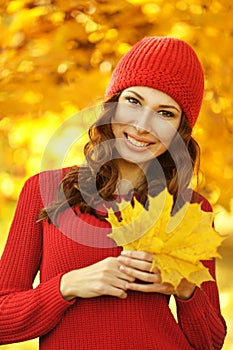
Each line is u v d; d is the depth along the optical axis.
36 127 3.80
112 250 2.27
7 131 3.84
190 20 3.53
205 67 3.63
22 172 4.18
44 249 2.31
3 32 3.62
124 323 2.23
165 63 2.33
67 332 2.23
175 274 2.16
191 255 2.17
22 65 3.58
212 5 3.60
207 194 3.68
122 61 2.38
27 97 3.56
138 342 2.22
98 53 3.62
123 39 3.59
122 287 2.21
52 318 2.22
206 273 2.18
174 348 2.27
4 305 2.25
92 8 3.58
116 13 3.57
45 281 2.29
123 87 2.34
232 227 4.73
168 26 3.56
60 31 3.59
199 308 2.30
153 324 2.25
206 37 3.58
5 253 2.32
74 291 2.21
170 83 2.32
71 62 3.58
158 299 2.28
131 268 2.21
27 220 2.33
